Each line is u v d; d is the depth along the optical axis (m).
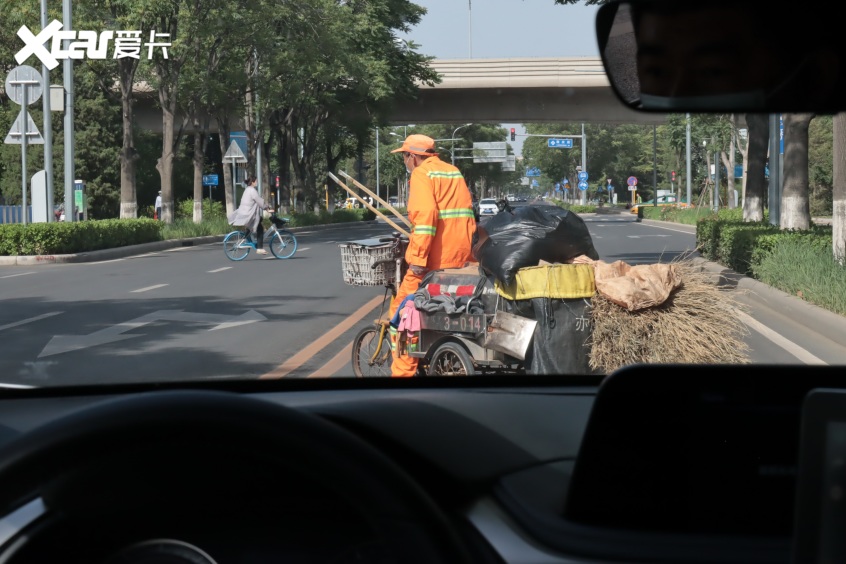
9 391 3.42
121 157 36.41
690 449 2.11
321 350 9.84
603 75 1.60
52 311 13.60
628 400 2.08
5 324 12.20
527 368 6.07
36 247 25.52
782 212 20.95
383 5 51.69
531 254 6.17
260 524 1.91
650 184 119.06
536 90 61.28
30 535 1.84
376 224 64.56
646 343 6.07
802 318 12.36
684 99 1.46
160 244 32.44
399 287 6.96
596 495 1.90
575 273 6.07
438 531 1.68
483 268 6.39
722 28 1.42
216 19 35.22
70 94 30.09
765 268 15.75
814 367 2.29
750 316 13.02
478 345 6.32
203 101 39.44
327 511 1.89
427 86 59.19
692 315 6.21
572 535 1.76
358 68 46.44
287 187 58.03
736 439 2.11
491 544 1.77
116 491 1.85
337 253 27.09
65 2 29.48
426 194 6.63
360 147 61.91
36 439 1.65
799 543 1.34
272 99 43.25
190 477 1.86
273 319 12.45
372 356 7.57
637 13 1.48
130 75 36.09
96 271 21.45
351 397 3.23
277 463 1.73
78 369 8.83
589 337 6.09
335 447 1.67
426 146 6.82
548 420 2.78
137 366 8.98
